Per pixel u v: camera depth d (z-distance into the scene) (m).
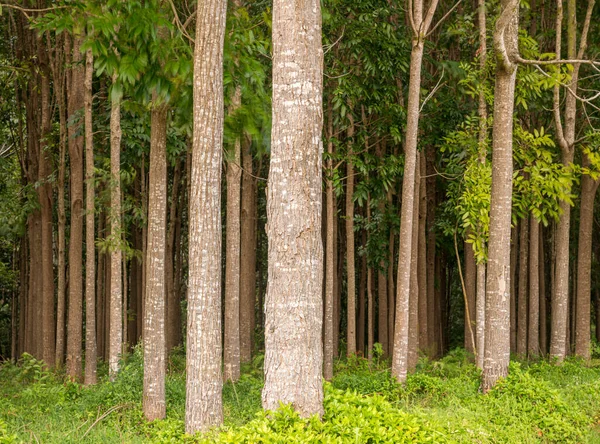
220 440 5.61
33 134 18.17
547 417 8.94
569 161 14.48
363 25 13.74
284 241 6.07
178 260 21.64
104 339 19.19
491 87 13.59
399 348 11.68
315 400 6.04
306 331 6.04
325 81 14.52
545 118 17.53
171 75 8.83
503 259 10.37
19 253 23.53
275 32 6.24
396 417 6.13
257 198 21.06
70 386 11.53
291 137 6.11
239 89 10.79
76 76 14.80
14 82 18.80
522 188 14.20
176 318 21.44
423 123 15.39
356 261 23.56
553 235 19.39
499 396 9.80
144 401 9.36
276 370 6.04
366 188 15.34
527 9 15.47
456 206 13.95
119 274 12.38
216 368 7.89
